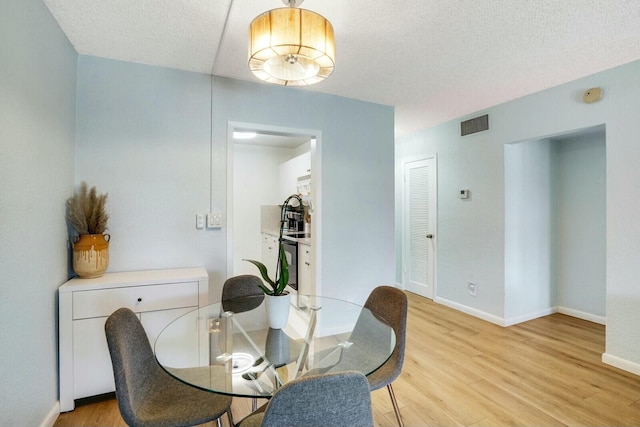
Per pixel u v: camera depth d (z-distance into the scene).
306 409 0.82
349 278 3.23
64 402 1.89
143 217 2.41
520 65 2.46
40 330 1.68
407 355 2.71
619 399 2.06
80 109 2.24
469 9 1.77
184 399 1.38
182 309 2.16
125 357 1.25
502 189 3.36
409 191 4.69
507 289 3.38
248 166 5.39
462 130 3.78
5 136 1.36
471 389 2.20
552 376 2.36
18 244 1.47
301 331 1.72
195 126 2.57
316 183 3.09
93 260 2.06
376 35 2.03
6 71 1.36
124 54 2.27
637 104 2.37
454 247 3.93
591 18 1.85
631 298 2.40
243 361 1.41
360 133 3.27
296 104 2.96
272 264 4.77
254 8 1.75
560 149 3.79
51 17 1.79
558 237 3.82
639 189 2.35
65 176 2.04
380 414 1.93
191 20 1.87
